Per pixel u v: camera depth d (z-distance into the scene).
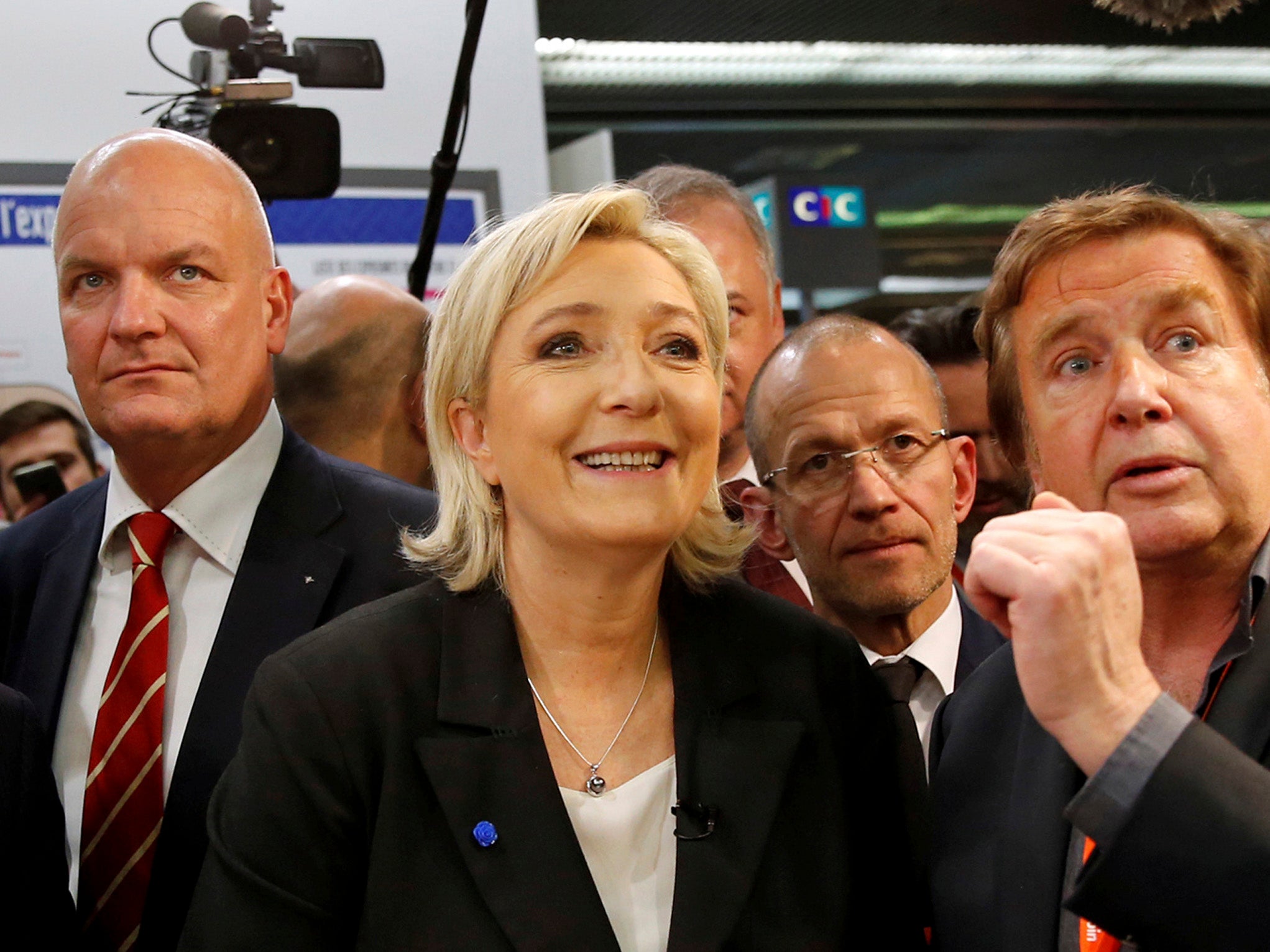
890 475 1.80
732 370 2.38
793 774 1.41
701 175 2.51
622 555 1.35
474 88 3.67
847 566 1.82
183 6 3.43
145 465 1.77
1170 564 1.24
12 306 3.32
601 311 1.35
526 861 1.29
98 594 1.82
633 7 4.49
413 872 1.30
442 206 2.78
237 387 1.77
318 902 1.31
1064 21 4.86
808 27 4.77
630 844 1.35
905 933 1.45
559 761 1.39
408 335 2.44
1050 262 1.31
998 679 1.42
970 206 7.19
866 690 1.52
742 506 2.03
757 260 2.45
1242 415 1.22
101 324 1.71
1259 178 6.83
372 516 1.84
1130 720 1.09
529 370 1.36
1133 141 6.46
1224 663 1.21
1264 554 1.23
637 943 1.31
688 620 1.50
